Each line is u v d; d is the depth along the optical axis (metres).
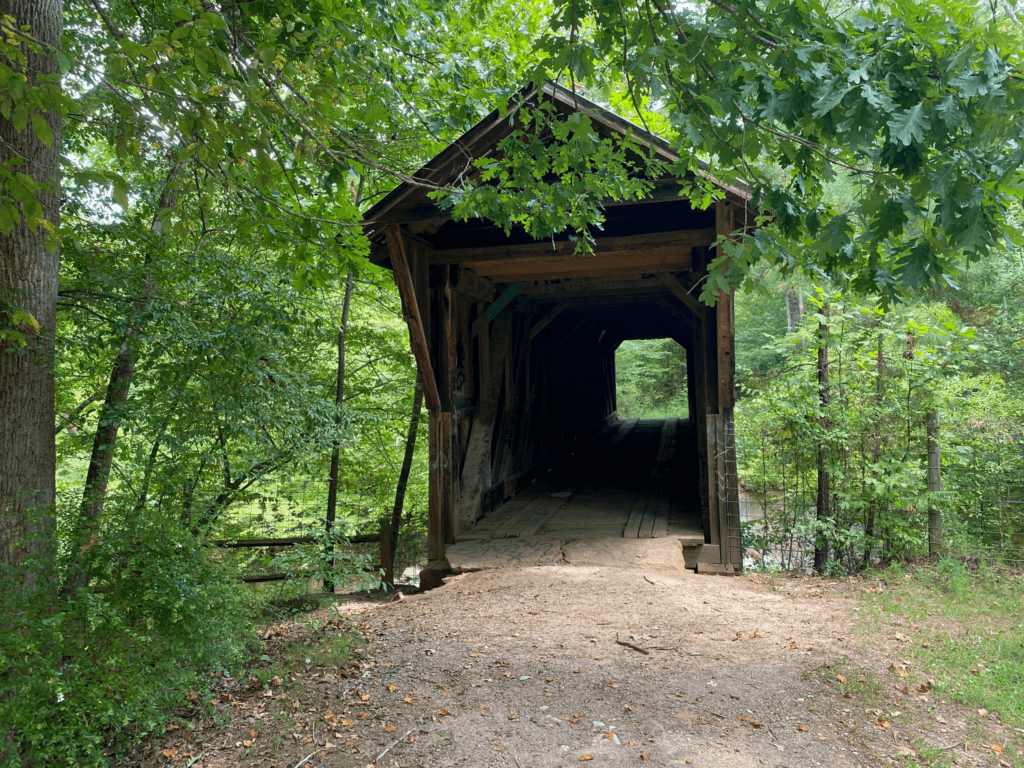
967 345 7.23
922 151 2.43
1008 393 8.48
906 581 6.30
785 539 7.97
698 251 7.71
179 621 3.81
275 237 5.58
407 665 4.43
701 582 6.51
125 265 6.22
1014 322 9.75
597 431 19.25
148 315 5.81
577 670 4.23
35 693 3.08
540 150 4.29
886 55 2.35
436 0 6.17
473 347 9.50
